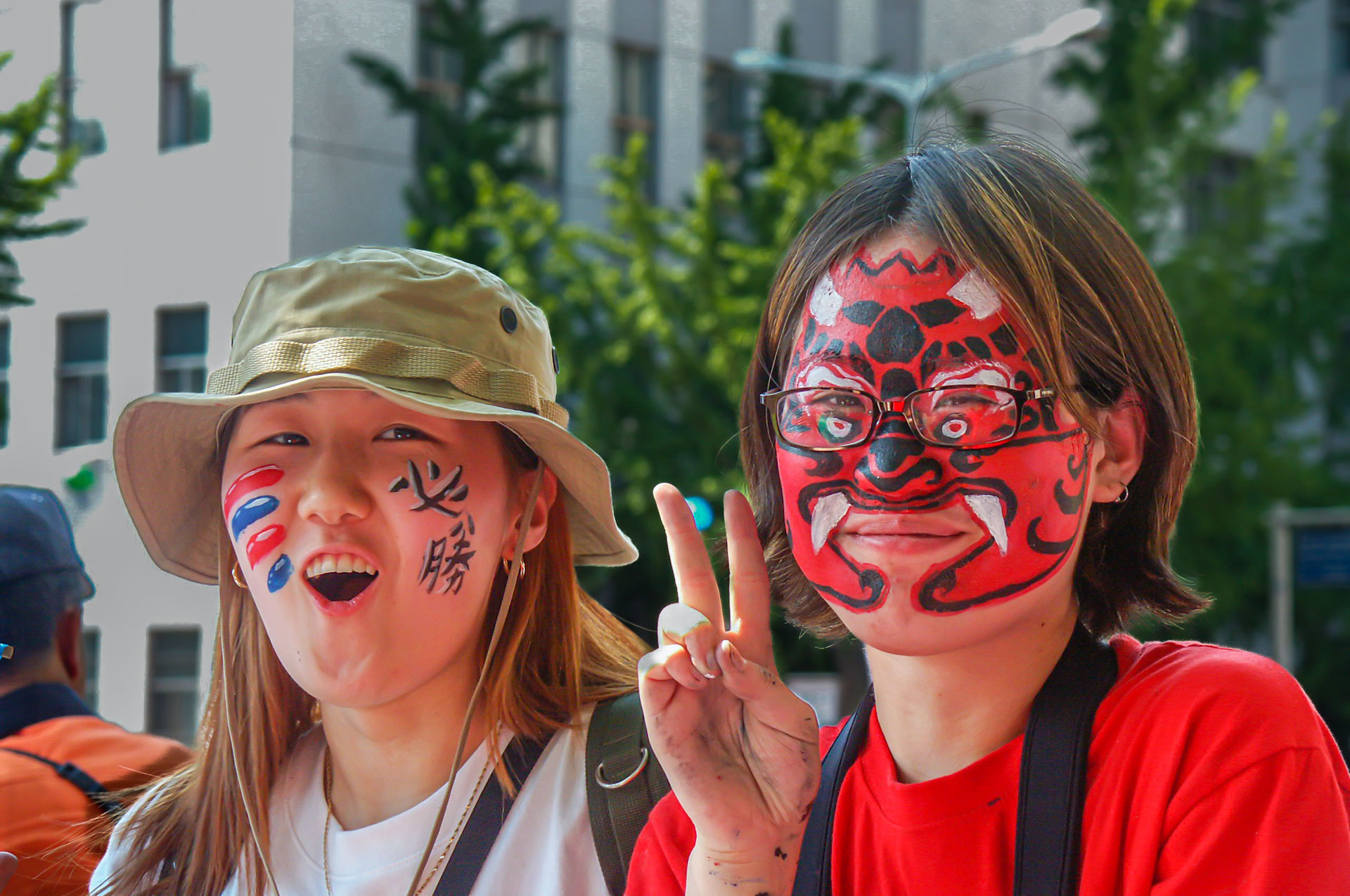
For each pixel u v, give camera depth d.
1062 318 1.68
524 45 14.71
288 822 2.28
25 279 6.43
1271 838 1.47
